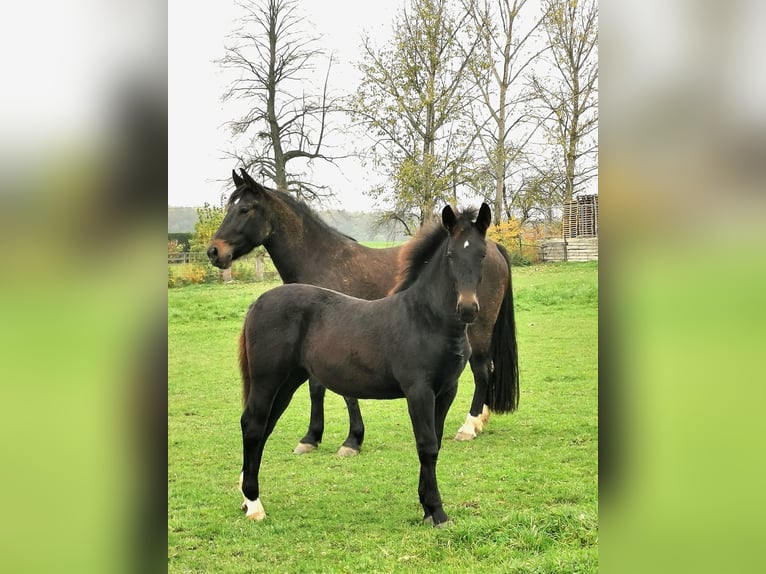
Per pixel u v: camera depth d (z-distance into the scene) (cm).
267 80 2286
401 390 491
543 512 460
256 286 1905
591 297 1547
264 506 528
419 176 2194
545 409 804
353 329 491
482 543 425
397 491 553
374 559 416
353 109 2286
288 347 509
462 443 686
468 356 480
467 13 2248
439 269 462
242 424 517
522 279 1791
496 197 2319
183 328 1439
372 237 2377
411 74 2216
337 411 860
